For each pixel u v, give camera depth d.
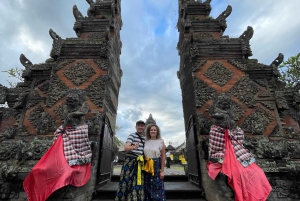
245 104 7.03
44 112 6.95
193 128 7.09
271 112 7.16
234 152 4.95
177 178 8.59
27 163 5.66
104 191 6.10
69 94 5.73
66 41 8.33
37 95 7.58
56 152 4.73
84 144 5.23
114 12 10.62
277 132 6.82
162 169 4.17
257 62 8.32
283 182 5.41
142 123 4.47
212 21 9.44
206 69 7.64
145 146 4.25
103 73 7.68
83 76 7.58
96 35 9.40
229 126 5.31
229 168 4.60
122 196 3.86
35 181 4.30
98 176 6.33
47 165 4.46
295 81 14.67
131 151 4.21
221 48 7.98
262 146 6.11
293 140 6.89
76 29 9.48
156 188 3.95
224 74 7.52
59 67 7.71
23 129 6.96
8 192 5.20
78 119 5.52
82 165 4.95
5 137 6.69
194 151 7.18
